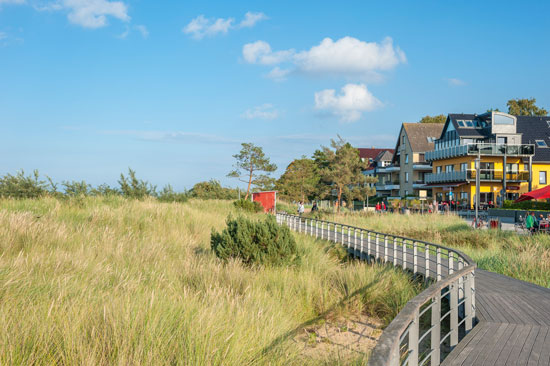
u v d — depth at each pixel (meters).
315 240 18.92
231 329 5.18
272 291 8.62
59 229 11.20
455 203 54.66
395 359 2.81
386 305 9.02
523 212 35.78
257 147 54.50
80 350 4.05
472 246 19.61
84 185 22.70
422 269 12.27
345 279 10.23
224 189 45.03
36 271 7.34
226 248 11.21
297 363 5.34
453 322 6.58
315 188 49.34
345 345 7.10
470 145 53.44
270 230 11.36
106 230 12.59
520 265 13.32
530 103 81.00
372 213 36.50
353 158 43.25
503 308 8.12
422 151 67.88
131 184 27.92
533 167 54.94
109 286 7.05
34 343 4.11
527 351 5.66
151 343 4.40
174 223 16.48
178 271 9.35
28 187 21.36
